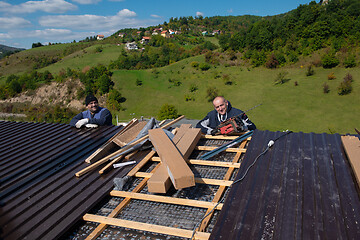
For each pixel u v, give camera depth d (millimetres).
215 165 3355
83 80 73562
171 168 2682
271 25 81625
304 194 2535
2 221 2477
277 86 56906
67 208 2656
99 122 5398
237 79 64625
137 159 3807
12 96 77625
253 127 4633
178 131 4266
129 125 4832
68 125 5648
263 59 69188
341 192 2529
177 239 2258
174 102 60281
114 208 2789
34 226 2383
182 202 2621
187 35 174500
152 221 2510
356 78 52125
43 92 75625
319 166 3020
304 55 67000
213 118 4820
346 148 3172
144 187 3111
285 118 44188
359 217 2182
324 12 75438
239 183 2848
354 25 66062
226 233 2131
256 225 2193
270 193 2600
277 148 3537
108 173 3404
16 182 3252
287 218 2230
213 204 2533
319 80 55281
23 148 4422
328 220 2176
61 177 3309
